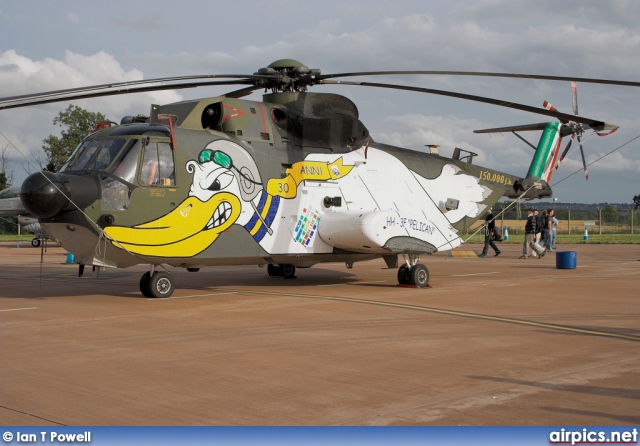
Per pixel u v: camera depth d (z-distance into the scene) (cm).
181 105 1359
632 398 620
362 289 1490
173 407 598
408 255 1544
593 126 1289
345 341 888
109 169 1204
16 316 1088
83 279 1736
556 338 912
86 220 1170
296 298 1313
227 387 663
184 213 1270
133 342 879
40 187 1108
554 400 614
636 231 5516
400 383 677
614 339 907
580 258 2552
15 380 688
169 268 2102
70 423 556
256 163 1384
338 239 1468
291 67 1448
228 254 1334
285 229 1422
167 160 1259
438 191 1705
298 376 705
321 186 1490
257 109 1424
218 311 1141
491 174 1848
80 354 809
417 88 1353
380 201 1586
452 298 1325
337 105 1536
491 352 823
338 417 569
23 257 2659
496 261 2414
